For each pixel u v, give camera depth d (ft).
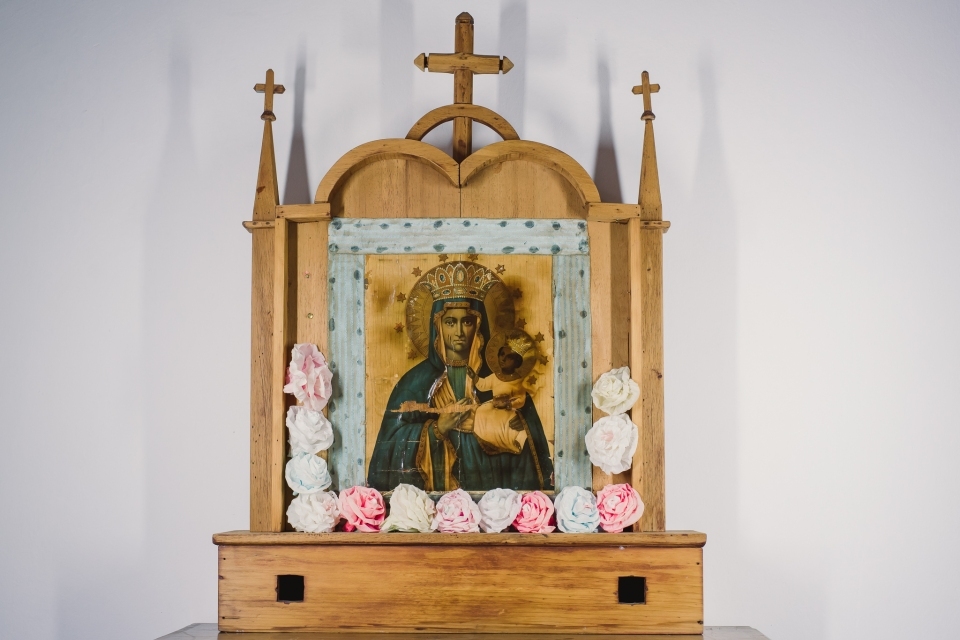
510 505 4.88
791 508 5.45
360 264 5.24
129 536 5.45
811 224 5.62
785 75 5.72
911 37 5.74
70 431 5.50
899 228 5.63
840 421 5.50
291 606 4.78
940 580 5.41
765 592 5.40
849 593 5.40
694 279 5.58
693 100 5.69
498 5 5.72
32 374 5.53
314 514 4.86
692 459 5.48
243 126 5.67
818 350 5.55
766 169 5.65
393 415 5.16
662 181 5.64
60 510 5.46
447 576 4.76
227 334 5.56
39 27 5.73
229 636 4.72
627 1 5.74
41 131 5.68
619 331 5.22
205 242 5.61
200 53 5.71
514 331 5.21
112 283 5.59
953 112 5.70
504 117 5.65
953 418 5.51
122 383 5.53
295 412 5.06
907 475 5.47
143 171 5.65
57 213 5.63
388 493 5.11
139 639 5.39
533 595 4.75
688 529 5.43
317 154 5.63
